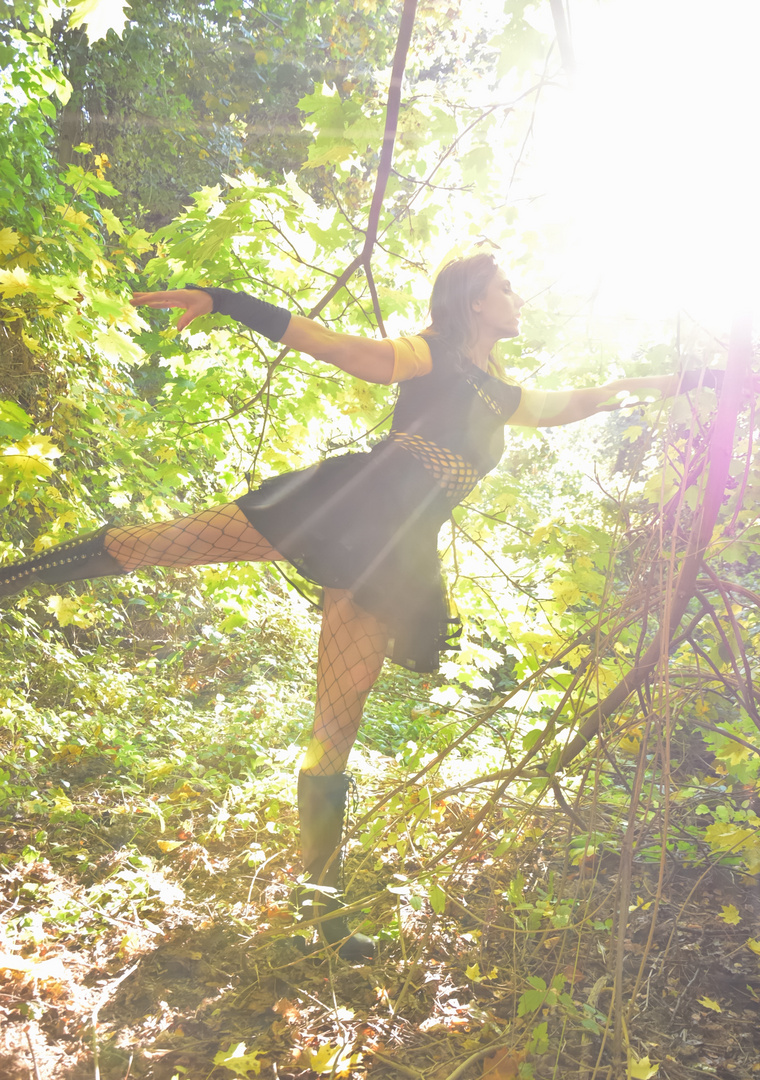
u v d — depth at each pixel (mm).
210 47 9172
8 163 3395
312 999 1989
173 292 1937
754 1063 1817
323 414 3246
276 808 2979
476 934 2252
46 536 3359
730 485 2355
